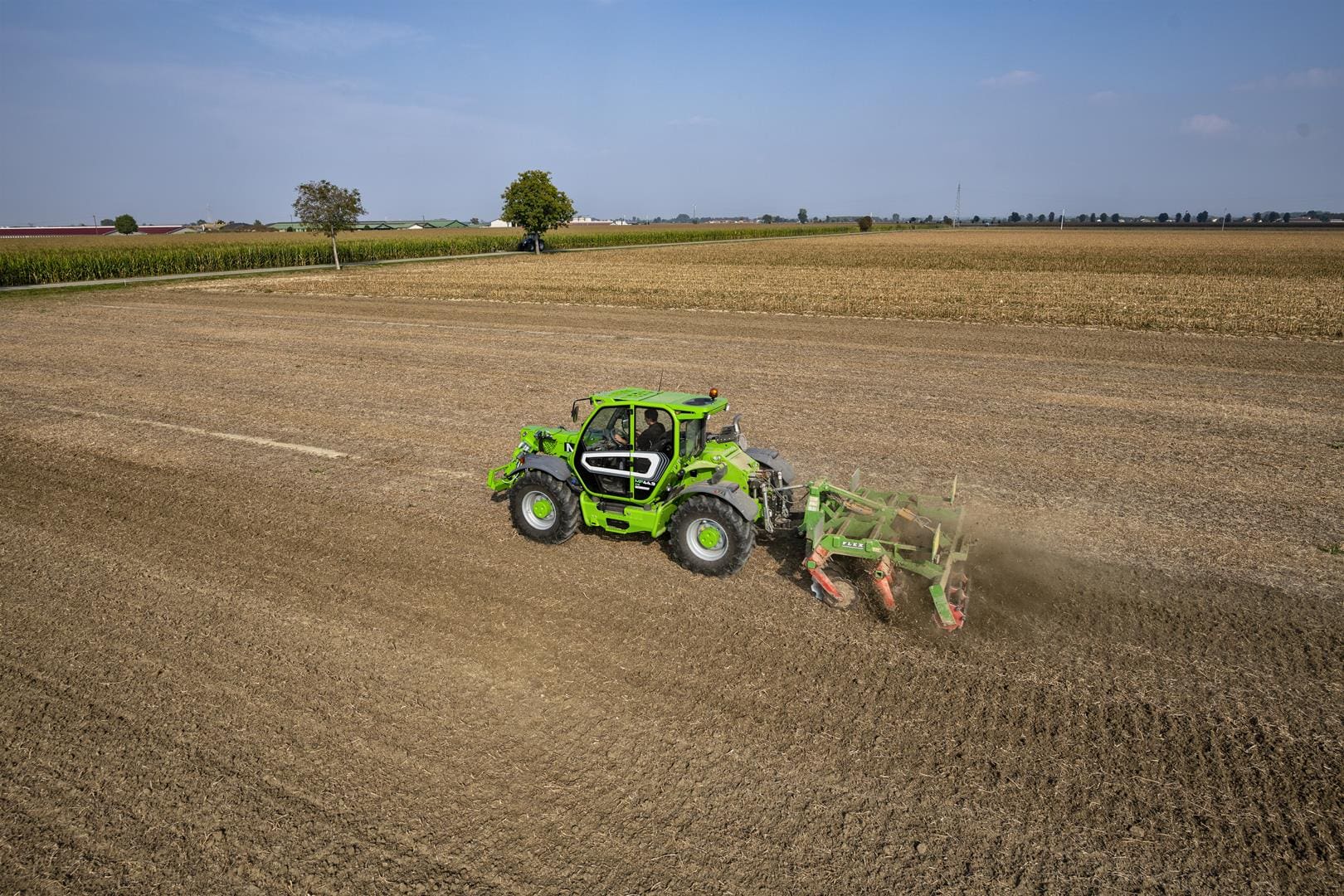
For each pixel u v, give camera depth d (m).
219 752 5.93
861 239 123.50
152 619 7.80
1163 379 18.16
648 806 5.39
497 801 5.45
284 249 63.41
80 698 6.58
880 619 7.73
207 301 35.00
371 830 5.20
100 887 4.80
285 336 25.11
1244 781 5.56
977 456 12.80
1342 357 20.36
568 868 4.91
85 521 10.29
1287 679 6.72
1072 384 17.78
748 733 6.10
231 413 15.70
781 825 5.22
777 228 168.12
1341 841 5.04
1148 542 9.55
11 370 19.89
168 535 9.84
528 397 16.98
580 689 6.66
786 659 7.06
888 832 5.16
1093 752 5.86
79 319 29.17
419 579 8.63
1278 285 37.84
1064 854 4.98
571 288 39.09
